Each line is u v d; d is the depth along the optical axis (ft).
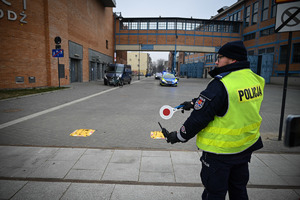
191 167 9.96
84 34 75.77
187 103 6.07
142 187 8.22
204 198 5.80
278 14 13.25
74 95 37.47
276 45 93.15
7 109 23.91
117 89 52.06
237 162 5.04
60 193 7.76
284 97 13.83
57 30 53.11
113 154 11.34
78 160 10.54
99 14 93.56
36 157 10.85
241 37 121.39
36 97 33.86
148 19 118.01
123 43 121.49
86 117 20.74
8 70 40.88
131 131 16.16
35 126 17.21
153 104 29.27
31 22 44.52
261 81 5.42
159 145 13.08
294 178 9.04
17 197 7.48
